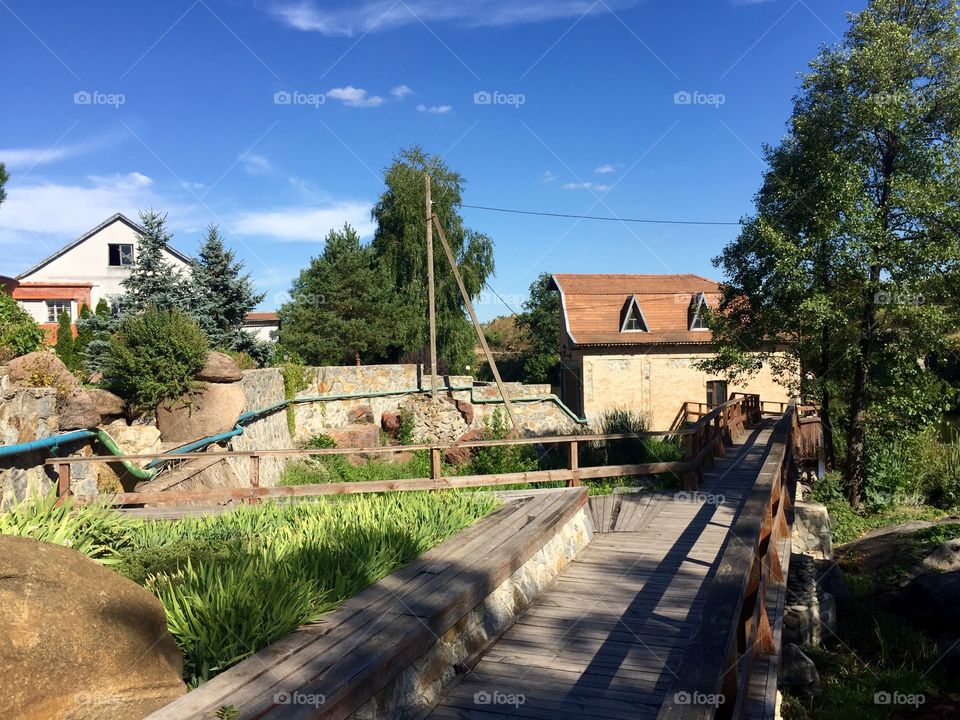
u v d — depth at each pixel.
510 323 53.06
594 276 29.84
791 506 10.99
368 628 3.97
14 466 7.37
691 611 5.79
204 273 18.64
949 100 14.91
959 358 17.22
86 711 2.79
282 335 25.83
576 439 9.75
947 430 21.30
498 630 5.39
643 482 11.18
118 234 31.66
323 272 26.50
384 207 30.23
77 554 3.21
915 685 9.01
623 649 5.03
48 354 8.97
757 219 16.70
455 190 30.25
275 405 16.47
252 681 3.29
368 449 8.89
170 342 11.64
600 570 7.00
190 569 4.26
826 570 11.94
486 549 5.73
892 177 15.38
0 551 2.91
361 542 5.26
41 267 31.44
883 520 16.73
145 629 3.18
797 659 8.83
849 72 15.48
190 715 2.93
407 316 28.00
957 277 14.84
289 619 3.90
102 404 10.71
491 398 23.25
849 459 17.97
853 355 16.27
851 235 15.11
